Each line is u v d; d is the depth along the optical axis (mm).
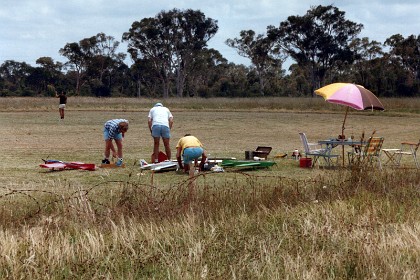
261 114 45875
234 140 24578
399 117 43344
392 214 8891
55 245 6953
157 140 15961
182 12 90000
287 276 6012
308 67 87562
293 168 15453
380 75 85875
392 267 6242
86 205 8742
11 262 6297
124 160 16984
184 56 91812
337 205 9297
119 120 15453
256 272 6172
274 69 100438
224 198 9414
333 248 7000
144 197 9242
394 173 12297
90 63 102938
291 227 7926
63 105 37312
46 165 14484
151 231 7648
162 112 16016
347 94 15133
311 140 25078
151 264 6574
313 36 84312
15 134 25812
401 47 88000
